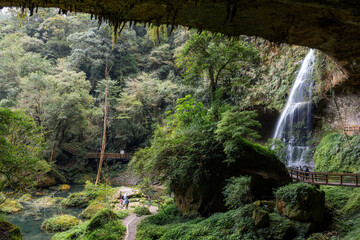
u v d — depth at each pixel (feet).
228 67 47.52
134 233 37.58
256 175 35.37
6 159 31.07
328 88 56.03
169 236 31.50
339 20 15.99
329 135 58.54
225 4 15.01
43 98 79.87
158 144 40.50
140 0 14.61
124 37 121.60
